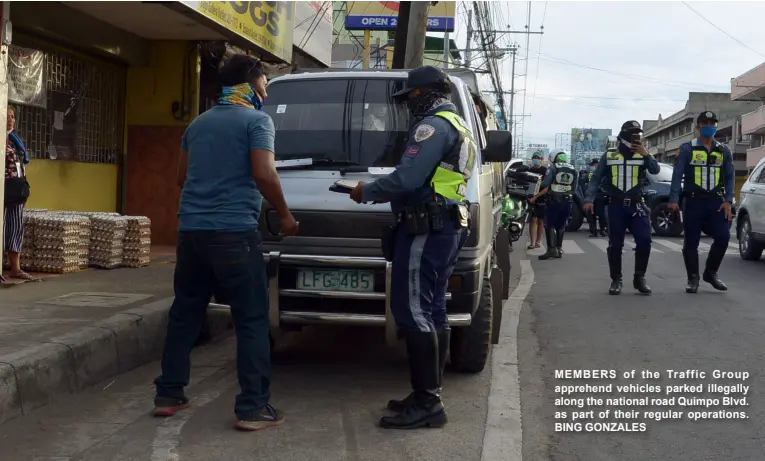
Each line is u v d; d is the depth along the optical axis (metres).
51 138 10.04
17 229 7.92
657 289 9.89
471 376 5.74
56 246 8.56
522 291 9.78
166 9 9.66
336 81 6.06
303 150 5.66
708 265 9.77
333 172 5.43
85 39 10.01
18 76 9.12
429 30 27.89
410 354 4.57
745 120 50.38
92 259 9.06
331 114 5.84
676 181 9.37
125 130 11.72
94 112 10.98
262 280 4.54
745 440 4.45
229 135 4.46
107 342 5.58
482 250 5.31
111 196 11.48
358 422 4.66
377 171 5.41
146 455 4.06
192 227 4.45
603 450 4.29
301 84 6.09
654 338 6.96
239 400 4.50
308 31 13.94
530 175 15.26
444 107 4.57
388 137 5.68
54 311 6.34
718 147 9.38
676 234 18.77
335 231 5.05
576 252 14.96
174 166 11.65
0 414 4.48
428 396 4.57
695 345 6.66
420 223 4.43
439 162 4.46
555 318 7.96
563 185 13.48
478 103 8.02
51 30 9.34
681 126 73.31
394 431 4.49
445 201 4.46
